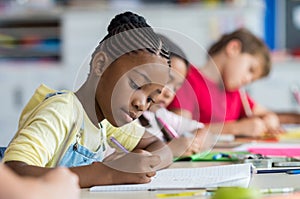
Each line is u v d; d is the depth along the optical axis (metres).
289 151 1.36
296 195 0.76
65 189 0.57
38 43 3.72
